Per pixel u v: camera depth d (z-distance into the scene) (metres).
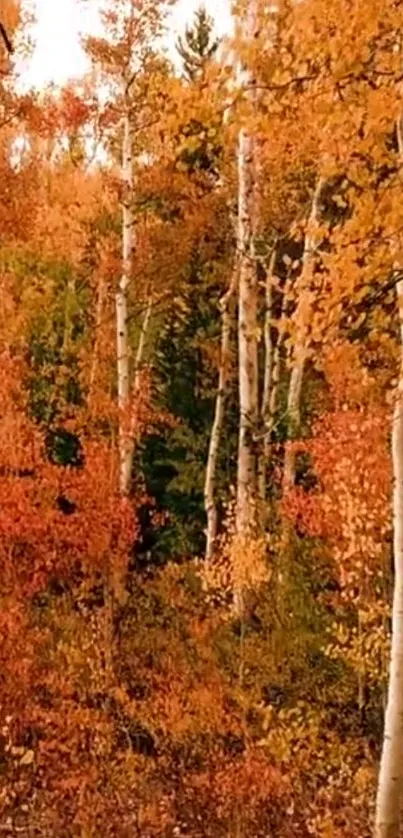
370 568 11.11
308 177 13.23
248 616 12.48
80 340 21.52
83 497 14.58
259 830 9.87
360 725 10.85
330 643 11.01
